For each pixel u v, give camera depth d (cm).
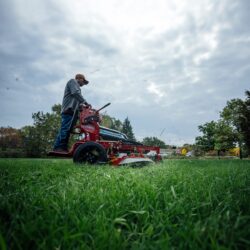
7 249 126
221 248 117
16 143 5178
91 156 640
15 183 289
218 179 319
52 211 174
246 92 2286
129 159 612
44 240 127
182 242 130
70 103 697
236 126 3072
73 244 129
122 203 199
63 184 288
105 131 702
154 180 317
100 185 283
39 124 4791
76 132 688
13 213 171
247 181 322
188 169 481
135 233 145
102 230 144
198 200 214
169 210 185
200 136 3806
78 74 779
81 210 185
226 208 193
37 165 572
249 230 144
